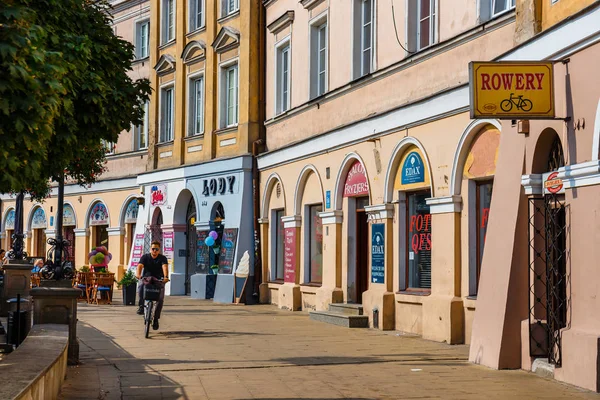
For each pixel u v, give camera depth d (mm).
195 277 32625
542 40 13133
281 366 14031
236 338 18359
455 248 17328
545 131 13133
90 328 20219
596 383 11195
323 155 24547
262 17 30609
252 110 30453
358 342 17625
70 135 9664
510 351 13492
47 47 9391
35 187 10914
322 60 25703
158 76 37094
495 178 14453
